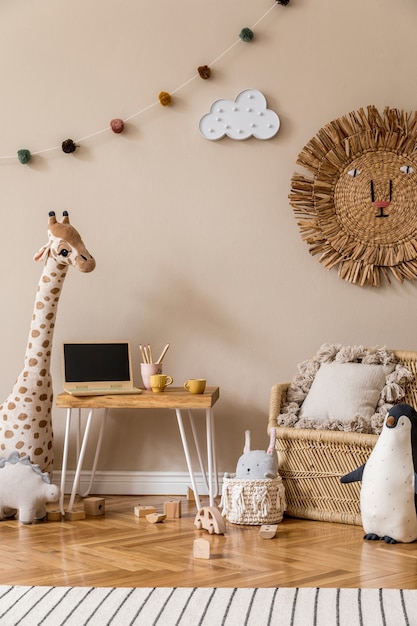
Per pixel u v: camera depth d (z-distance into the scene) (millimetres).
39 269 4000
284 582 2434
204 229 3930
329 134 3824
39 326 3520
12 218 4016
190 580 2457
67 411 3752
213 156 3924
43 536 3066
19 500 3275
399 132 3773
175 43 3941
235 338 3910
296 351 3877
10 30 4027
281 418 3475
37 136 4008
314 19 3873
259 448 3885
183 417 3928
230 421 3904
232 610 2184
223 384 3916
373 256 3793
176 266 3945
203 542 2723
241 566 2617
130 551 2820
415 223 3771
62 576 2506
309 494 3375
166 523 3295
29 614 2164
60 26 4000
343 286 3852
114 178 3975
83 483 3947
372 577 2490
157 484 3922
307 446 3367
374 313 3830
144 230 3961
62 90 3996
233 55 3908
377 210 3793
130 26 3967
